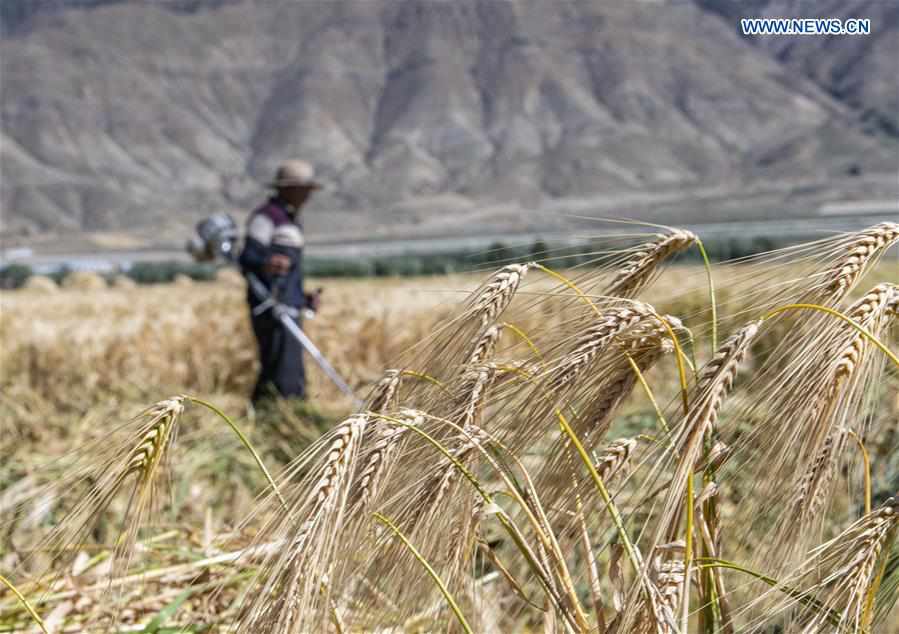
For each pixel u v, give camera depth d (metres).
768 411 2.19
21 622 3.86
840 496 3.90
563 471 2.47
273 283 9.83
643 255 2.49
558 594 2.32
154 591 4.18
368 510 2.27
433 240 161.88
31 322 14.02
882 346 2.01
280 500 2.26
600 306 2.48
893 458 4.20
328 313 13.82
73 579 4.09
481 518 2.40
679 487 2.10
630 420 5.86
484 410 2.52
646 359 2.43
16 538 4.75
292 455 7.69
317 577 2.05
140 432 2.39
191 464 6.99
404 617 2.49
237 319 13.67
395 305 14.19
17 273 77.62
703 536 2.42
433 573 2.24
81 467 2.63
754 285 2.34
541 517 2.35
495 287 2.46
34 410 9.84
